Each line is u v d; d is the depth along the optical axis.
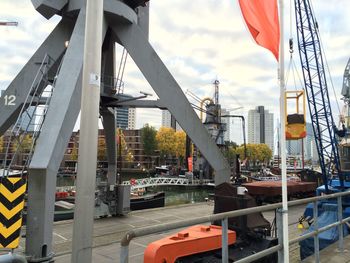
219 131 84.19
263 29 5.54
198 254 6.77
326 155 24.83
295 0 26.06
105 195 19.05
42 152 10.39
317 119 25.20
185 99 16.69
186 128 16.56
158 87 16.50
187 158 88.69
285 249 5.24
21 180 7.71
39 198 9.95
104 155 91.44
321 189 21.22
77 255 4.44
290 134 9.10
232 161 101.81
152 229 3.40
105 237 13.89
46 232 9.96
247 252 7.38
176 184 72.19
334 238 10.54
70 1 15.15
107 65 19.33
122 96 19.42
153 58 16.64
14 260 4.58
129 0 17.61
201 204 24.20
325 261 7.08
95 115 4.70
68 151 109.56
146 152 131.75
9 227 7.61
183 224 3.75
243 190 8.16
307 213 15.54
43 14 15.04
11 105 15.91
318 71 25.61
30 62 16.30
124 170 129.62
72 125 11.78
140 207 29.38
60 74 12.30
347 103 26.39
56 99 11.66
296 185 30.69
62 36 16.53
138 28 16.88
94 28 4.80
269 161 167.25
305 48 25.77
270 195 27.16
